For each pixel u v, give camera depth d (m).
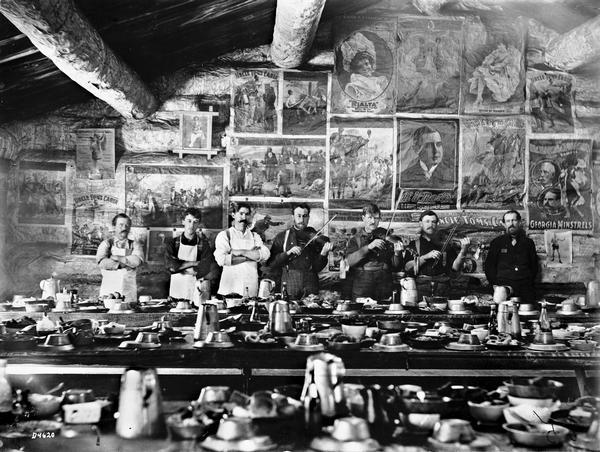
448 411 3.48
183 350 5.37
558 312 8.84
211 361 5.38
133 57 10.29
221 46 11.51
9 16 6.49
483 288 11.55
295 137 11.75
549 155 11.85
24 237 11.47
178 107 11.73
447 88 11.88
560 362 5.43
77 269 11.52
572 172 11.84
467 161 11.81
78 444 3.16
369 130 11.79
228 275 10.78
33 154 11.55
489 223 11.71
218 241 10.77
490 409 3.53
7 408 3.61
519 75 11.94
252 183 11.70
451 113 11.88
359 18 11.85
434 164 11.78
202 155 11.74
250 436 3.11
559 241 11.75
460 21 11.91
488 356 5.46
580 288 11.70
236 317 6.99
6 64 9.08
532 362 5.43
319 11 9.05
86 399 3.63
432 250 11.59
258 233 11.57
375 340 5.94
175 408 3.84
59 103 11.44
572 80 11.93
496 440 3.28
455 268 11.57
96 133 11.65
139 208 11.62
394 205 11.70
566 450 3.15
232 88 11.78
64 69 8.20
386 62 11.86
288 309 6.17
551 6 11.73
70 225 11.55
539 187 11.82
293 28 9.44
